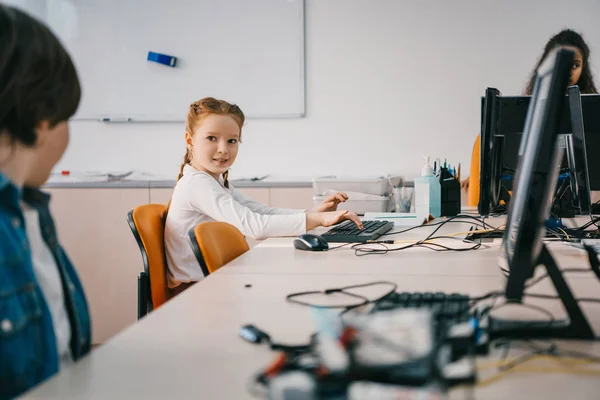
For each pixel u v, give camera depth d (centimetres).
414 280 101
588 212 172
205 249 130
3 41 71
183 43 332
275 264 120
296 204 303
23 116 74
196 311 82
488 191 189
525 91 323
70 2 332
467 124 328
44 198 88
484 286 95
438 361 49
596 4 316
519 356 61
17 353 70
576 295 88
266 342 68
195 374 58
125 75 335
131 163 340
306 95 333
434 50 327
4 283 69
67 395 53
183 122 335
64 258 94
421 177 210
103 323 304
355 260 124
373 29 328
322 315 65
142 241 164
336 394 46
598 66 319
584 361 60
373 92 331
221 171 202
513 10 321
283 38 329
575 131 169
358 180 235
